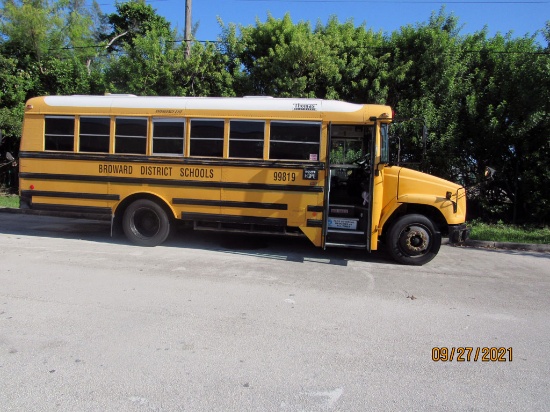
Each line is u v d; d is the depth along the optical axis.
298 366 3.88
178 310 5.16
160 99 8.45
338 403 3.32
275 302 5.58
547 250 10.12
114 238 9.58
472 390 3.57
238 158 8.16
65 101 8.73
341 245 7.87
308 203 7.97
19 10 17.20
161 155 8.43
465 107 12.84
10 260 7.32
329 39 13.78
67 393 3.34
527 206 13.18
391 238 8.01
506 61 12.70
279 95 13.42
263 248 9.09
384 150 7.75
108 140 8.60
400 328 4.86
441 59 12.55
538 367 4.02
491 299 6.09
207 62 14.31
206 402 3.28
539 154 12.45
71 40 19.94
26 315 4.86
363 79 13.06
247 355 4.06
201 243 9.39
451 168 12.73
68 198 8.82
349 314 5.25
